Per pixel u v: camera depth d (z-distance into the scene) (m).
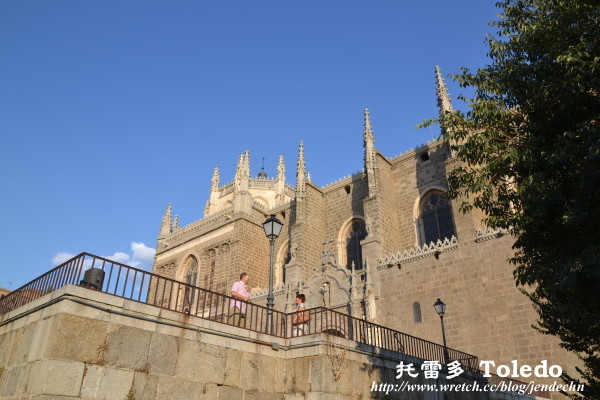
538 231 12.45
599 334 14.16
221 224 48.19
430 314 29.33
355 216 41.75
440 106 37.97
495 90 13.20
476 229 29.59
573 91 10.94
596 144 9.34
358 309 32.03
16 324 12.88
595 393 15.57
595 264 9.36
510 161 12.38
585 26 11.39
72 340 10.71
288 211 47.56
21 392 10.80
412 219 38.12
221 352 13.76
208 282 47.53
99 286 11.84
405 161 40.53
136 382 11.55
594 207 10.23
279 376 15.27
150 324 12.31
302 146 45.94
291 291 36.84
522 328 25.33
